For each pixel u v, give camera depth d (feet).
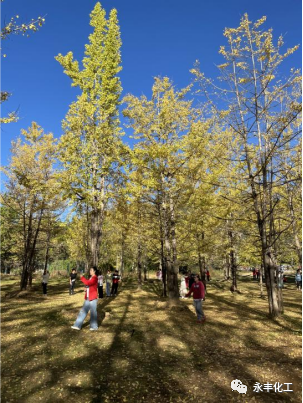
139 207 40.52
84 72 45.01
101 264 85.97
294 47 28.68
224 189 40.88
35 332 23.58
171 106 37.81
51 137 57.52
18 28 17.84
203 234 44.52
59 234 72.23
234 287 56.95
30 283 61.52
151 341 21.27
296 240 39.63
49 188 40.55
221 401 12.30
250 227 42.78
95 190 39.17
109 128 41.55
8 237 78.84
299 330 25.22
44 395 12.78
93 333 23.32
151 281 84.74
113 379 14.53
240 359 17.70
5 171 54.75
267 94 31.04
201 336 22.98
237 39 30.76
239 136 34.76
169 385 13.89
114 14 49.14
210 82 30.60
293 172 34.17
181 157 36.01
